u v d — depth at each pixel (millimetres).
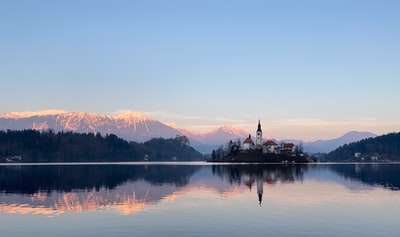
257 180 127438
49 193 88000
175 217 56562
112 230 48469
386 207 65438
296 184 110812
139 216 57562
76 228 49688
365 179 131625
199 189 96312
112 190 94375
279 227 49594
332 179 131750
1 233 47531
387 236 45406
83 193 87812
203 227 49781
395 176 149625
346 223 52000
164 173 176125
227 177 143625
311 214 58750
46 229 49375
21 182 121312
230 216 57219
